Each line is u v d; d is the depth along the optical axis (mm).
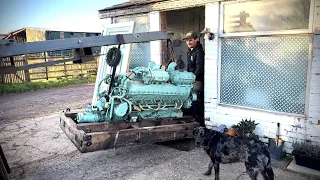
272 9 4082
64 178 3627
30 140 5148
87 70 16938
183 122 4828
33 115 7199
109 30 6348
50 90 12078
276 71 4180
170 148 4641
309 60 3789
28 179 3617
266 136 4305
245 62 4523
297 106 4020
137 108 4172
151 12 5836
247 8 4348
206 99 5082
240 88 4641
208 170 3600
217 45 4789
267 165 2934
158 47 5914
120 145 3941
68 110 4848
